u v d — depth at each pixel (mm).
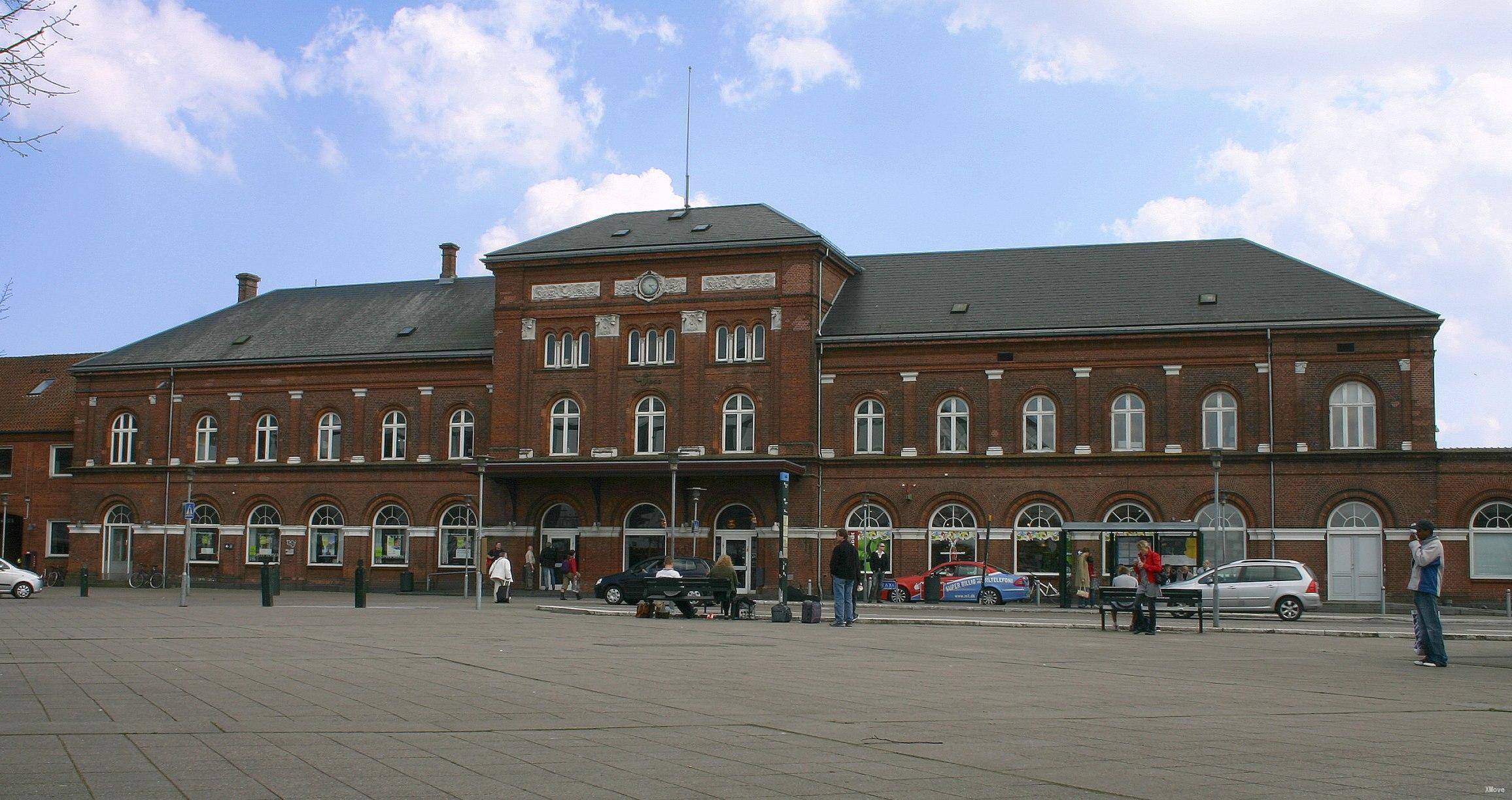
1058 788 8945
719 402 52438
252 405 60969
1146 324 49562
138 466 61969
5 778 8773
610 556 53219
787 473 49531
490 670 16984
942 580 47625
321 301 65312
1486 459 46406
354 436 59188
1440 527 46438
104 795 8203
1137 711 13422
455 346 58250
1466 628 32219
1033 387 50781
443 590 56188
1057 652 22141
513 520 54750
